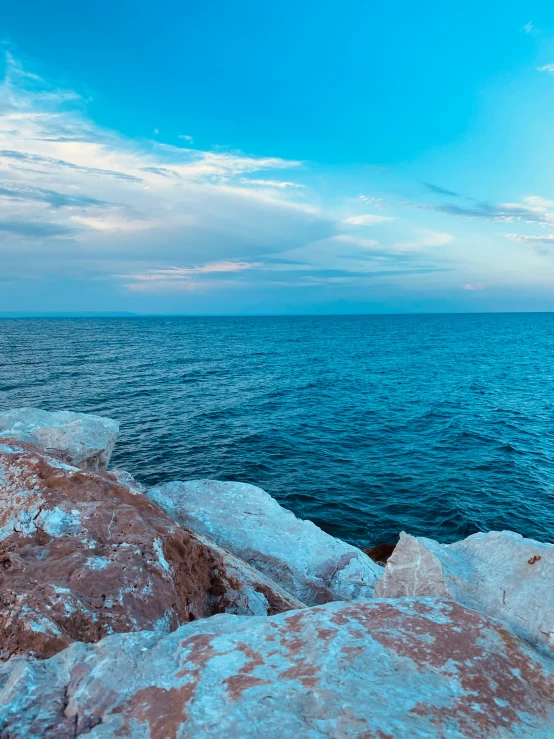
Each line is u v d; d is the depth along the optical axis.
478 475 26.27
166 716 3.00
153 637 4.00
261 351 97.38
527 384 55.81
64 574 5.96
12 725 3.00
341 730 2.84
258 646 3.81
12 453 8.60
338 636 3.90
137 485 14.54
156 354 86.44
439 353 95.25
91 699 3.21
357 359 83.62
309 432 34.38
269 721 2.92
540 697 3.41
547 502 23.11
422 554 5.77
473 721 3.04
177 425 35.31
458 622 4.23
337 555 12.20
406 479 25.67
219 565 8.23
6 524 7.19
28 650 4.84
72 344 103.62
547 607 4.58
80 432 13.73
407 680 3.39
